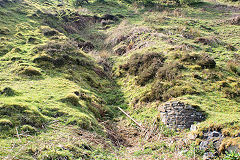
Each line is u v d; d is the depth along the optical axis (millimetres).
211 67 15164
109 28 31453
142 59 18438
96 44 27781
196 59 15977
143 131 11789
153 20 29578
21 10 29656
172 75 14586
